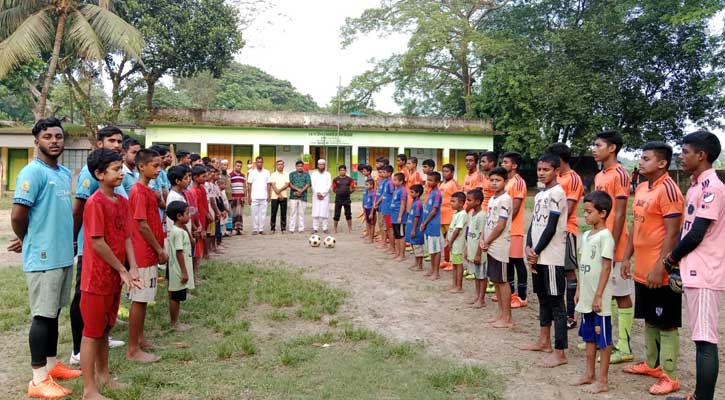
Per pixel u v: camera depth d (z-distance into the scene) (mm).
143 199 4699
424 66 30594
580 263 4312
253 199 12742
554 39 24969
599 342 4102
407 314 6172
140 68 23141
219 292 6887
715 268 3711
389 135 27750
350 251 10492
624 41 25484
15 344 5023
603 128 24656
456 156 29031
